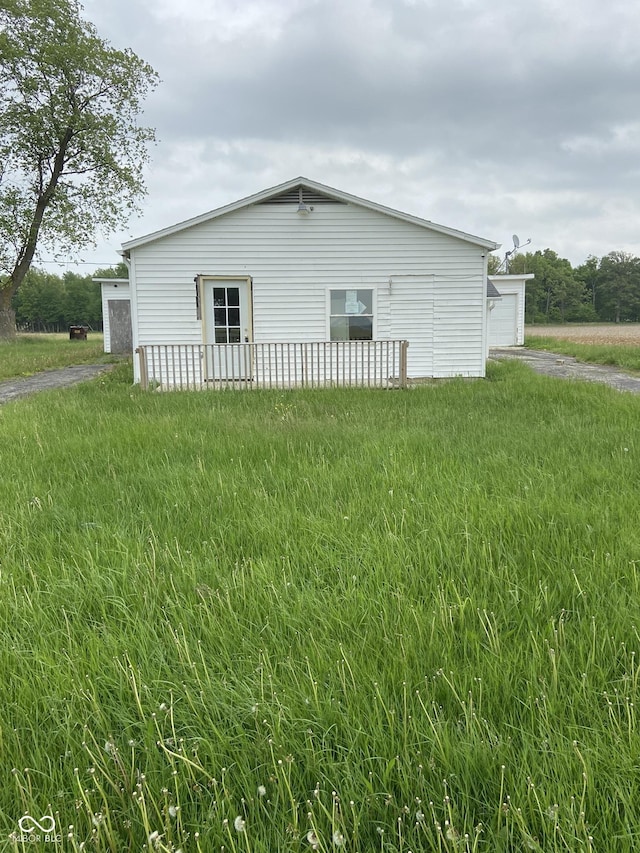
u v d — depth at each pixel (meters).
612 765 1.48
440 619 2.15
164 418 6.95
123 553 2.89
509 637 2.12
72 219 30.42
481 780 1.46
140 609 2.37
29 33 27.02
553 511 3.32
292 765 1.51
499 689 1.79
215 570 2.71
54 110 27.97
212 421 6.81
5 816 1.39
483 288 13.08
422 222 12.68
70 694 1.82
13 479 4.39
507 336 27.52
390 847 1.29
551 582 2.51
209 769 1.54
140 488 4.14
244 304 12.66
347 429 6.16
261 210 12.42
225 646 2.05
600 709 1.71
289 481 4.16
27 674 1.94
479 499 3.58
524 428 6.20
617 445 5.18
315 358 12.94
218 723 1.69
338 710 1.69
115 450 5.32
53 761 1.59
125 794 1.46
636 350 19.59
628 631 2.09
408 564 2.72
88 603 2.47
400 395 9.63
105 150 29.47
